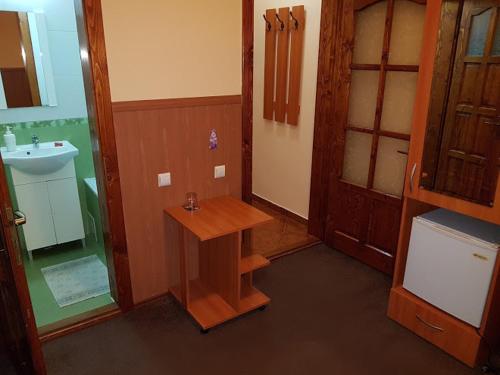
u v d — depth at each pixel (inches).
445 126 79.6
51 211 126.9
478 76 73.7
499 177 72.5
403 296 94.0
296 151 148.5
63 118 131.8
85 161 138.6
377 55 108.4
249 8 98.0
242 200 113.6
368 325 96.4
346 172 124.6
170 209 98.7
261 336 92.4
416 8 97.7
